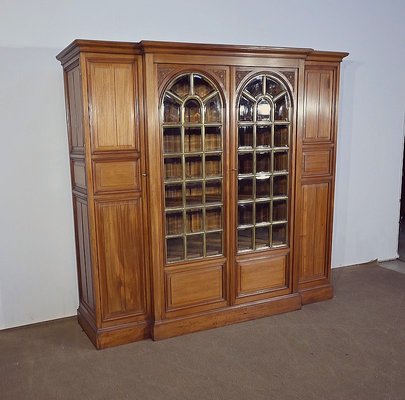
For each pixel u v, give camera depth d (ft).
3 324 8.49
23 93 7.91
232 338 8.09
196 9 9.16
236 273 8.63
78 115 7.39
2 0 7.54
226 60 7.71
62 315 8.97
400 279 11.25
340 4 10.68
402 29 11.57
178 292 8.17
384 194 12.30
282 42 10.20
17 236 8.30
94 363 7.30
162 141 7.52
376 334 8.19
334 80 8.98
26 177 8.18
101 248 7.54
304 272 9.55
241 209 8.61
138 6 8.61
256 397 6.33
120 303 7.89
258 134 8.46
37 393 6.50
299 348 7.70
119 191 7.47
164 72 7.30
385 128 11.87
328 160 9.30
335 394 6.37
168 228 7.97
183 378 6.84
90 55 6.86
